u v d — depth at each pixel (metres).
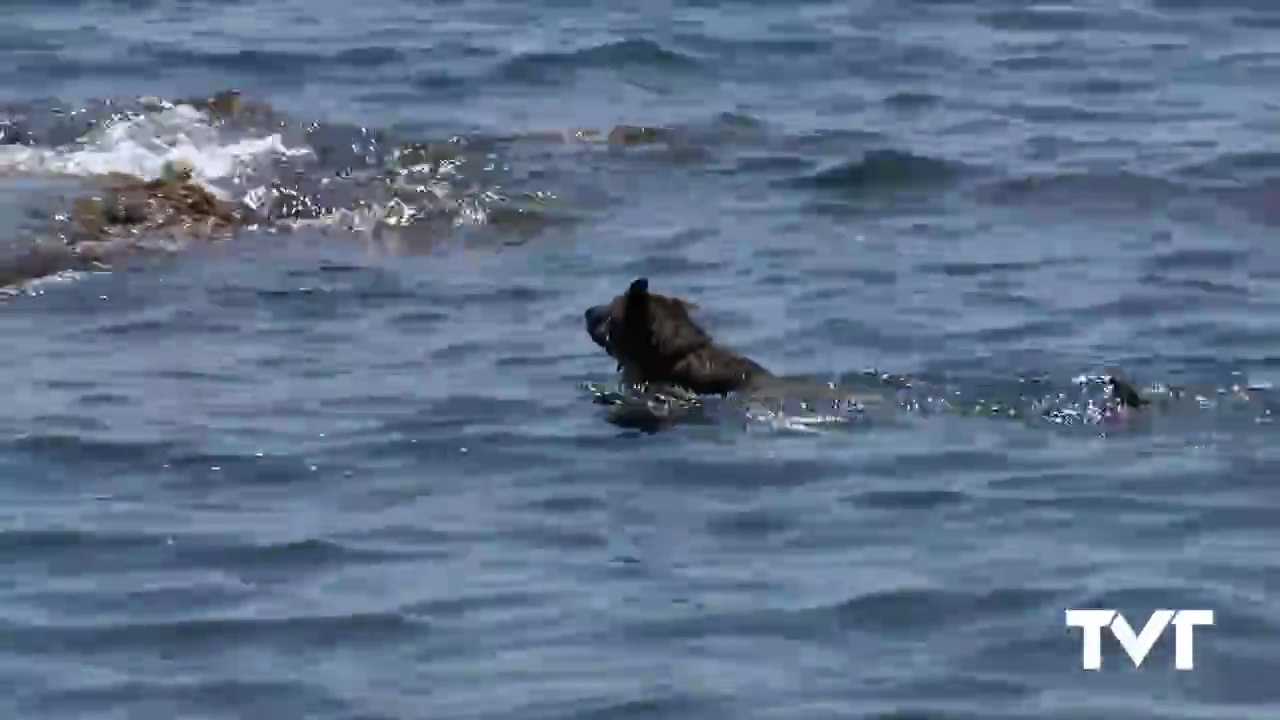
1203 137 89.44
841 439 52.38
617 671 39.78
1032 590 43.47
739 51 106.06
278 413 54.50
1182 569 44.53
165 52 103.62
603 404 55.00
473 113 92.50
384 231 73.69
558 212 76.56
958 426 53.22
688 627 41.75
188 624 42.00
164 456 51.28
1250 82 101.19
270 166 79.00
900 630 41.69
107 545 45.84
